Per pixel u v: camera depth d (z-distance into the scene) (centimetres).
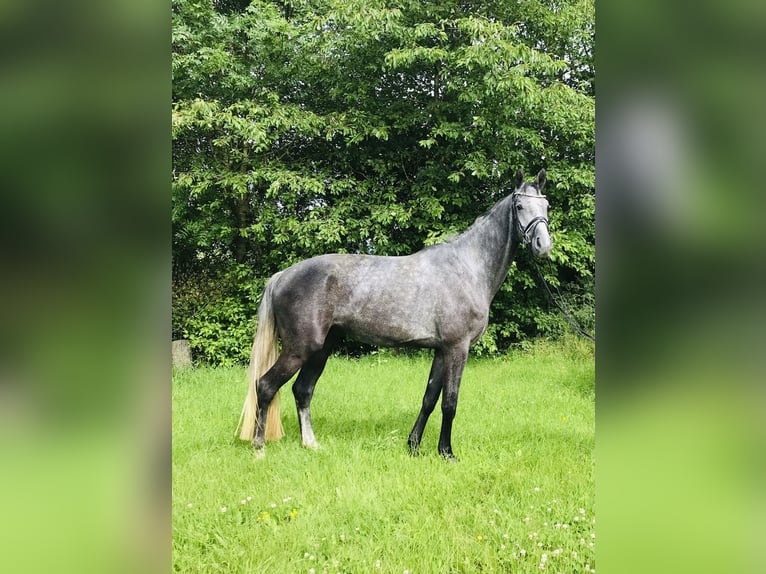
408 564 242
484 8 796
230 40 805
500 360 819
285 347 386
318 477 335
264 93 802
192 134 824
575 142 811
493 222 391
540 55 716
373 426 451
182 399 545
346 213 796
